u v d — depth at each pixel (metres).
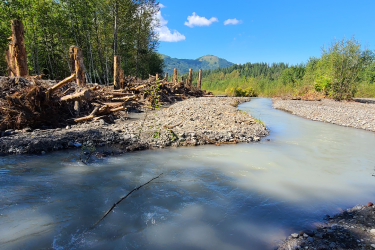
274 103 27.67
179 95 26.47
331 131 11.62
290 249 3.12
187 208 4.07
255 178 5.54
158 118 11.87
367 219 3.88
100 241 3.12
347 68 27.00
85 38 25.67
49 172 5.29
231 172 5.84
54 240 3.09
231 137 9.01
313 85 32.81
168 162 6.34
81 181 4.91
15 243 3.00
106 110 10.96
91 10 22.89
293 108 20.42
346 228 3.62
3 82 9.02
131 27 30.11
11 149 6.30
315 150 8.16
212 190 4.80
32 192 4.35
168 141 7.99
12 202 3.97
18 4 18.28
